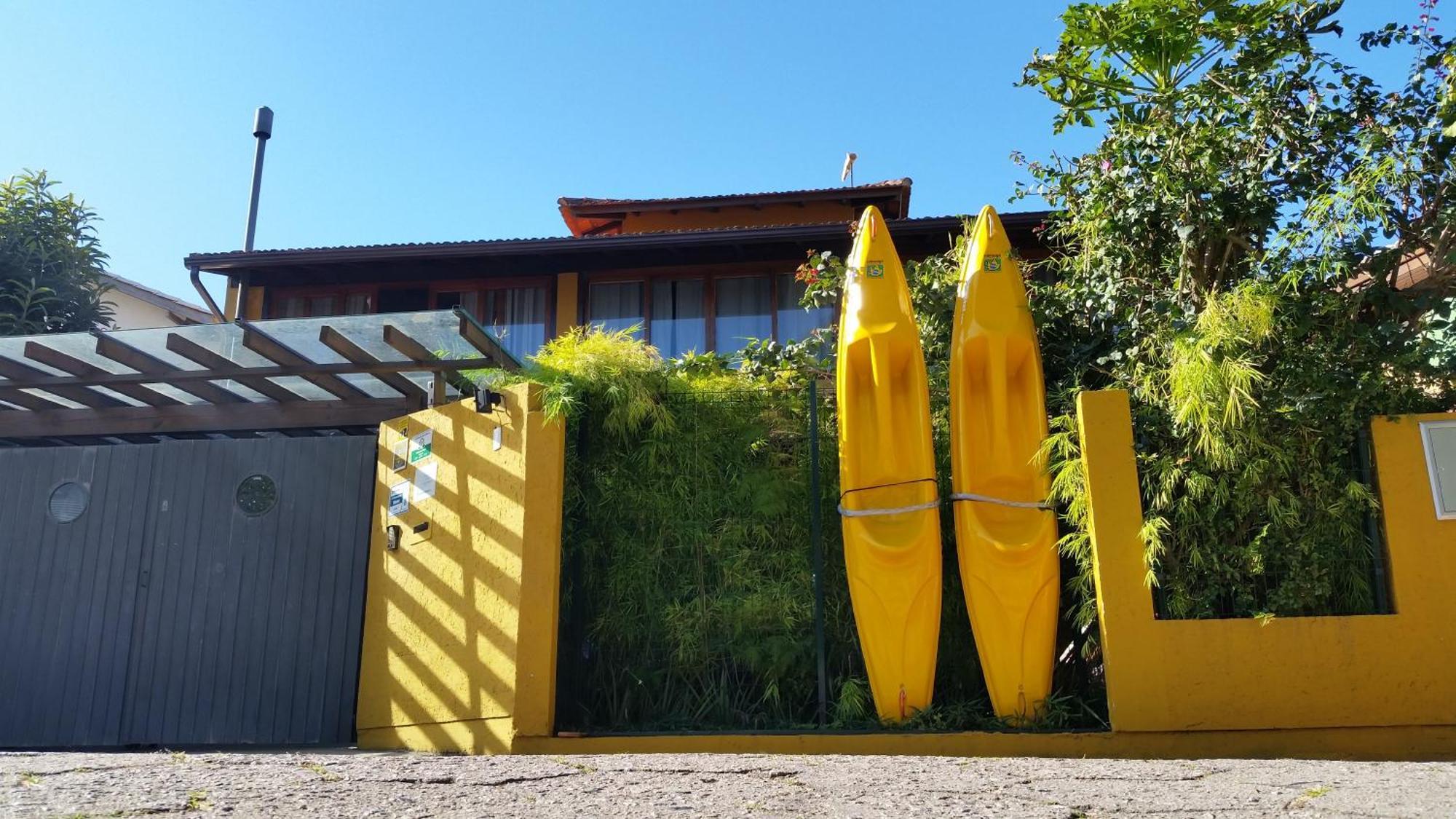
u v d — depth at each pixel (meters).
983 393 5.88
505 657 5.57
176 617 6.98
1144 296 6.14
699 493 6.09
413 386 7.39
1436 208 5.52
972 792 3.36
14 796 2.90
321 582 6.88
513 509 5.77
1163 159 6.05
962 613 5.98
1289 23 6.26
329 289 11.97
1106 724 5.36
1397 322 5.63
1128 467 5.33
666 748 5.35
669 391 6.28
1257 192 5.82
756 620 5.86
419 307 11.80
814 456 5.93
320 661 6.75
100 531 7.23
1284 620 5.11
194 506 7.17
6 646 7.10
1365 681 5.03
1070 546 5.50
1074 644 5.82
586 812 2.97
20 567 7.23
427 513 6.41
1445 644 5.05
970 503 5.67
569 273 11.49
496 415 6.05
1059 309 6.61
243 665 6.82
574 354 6.23
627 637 5.95
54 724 6.91
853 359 5.92
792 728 5.48
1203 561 5.28
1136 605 5.17
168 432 8.04
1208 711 5.04
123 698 6.89
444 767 3.85
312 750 6.11
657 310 11.31
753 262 11.24
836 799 3.22
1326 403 5.28
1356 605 5.26
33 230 10.79
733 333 11.11
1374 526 5.27
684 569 6.02
